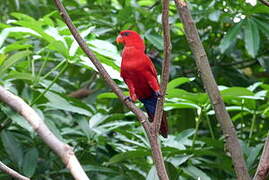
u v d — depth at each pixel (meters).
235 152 7.07
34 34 8.44
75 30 6.37
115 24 11.47
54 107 8.96
